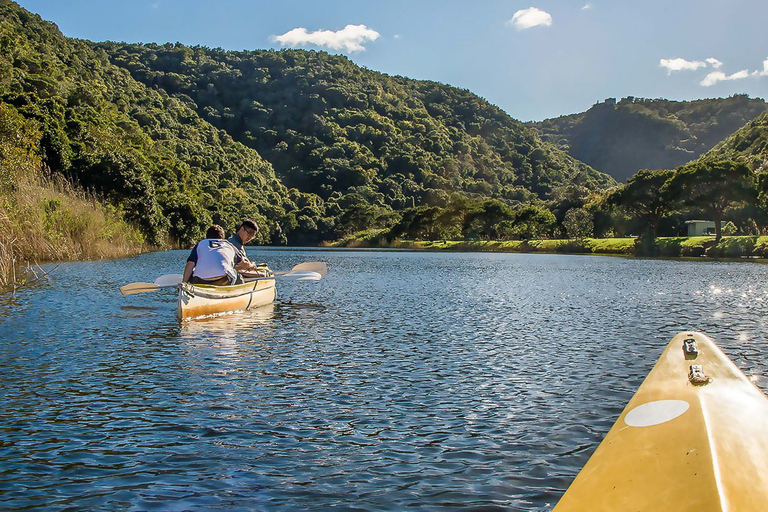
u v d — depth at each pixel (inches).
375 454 204.8
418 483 182.1
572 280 997.8
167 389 280.7
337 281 936.3
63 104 2733.8
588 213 3599.9
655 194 2674.7
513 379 304.2
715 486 104.4
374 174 6815.9
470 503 168.7
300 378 304.3
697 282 951.6
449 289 805.9
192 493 174.6
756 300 676.7
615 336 430.6
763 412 129.8
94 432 222.8
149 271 992.2
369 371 320.2
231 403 260.4
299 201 6018.7
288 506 167.0
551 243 3127.5
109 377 301.4
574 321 506.3
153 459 198.8
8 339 395.9
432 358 353.4
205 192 4328.3
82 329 437.1
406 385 292.8
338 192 6368.1
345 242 4849.9
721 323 495.2
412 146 7583.7
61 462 195.5
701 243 2262.6
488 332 446.9
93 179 2249.0
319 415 245.4
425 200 6555.1
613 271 1288.1
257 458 200.8
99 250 1387.8
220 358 348.2
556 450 208.4
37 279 812.6
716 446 116.7
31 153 1590.8
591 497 113.3
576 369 325.7
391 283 904.3
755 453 116.0
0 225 759.1
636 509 106.6
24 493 173.0
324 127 7421.3
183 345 385.1
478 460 199.5
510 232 3937.0
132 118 5177.2
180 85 7765.8
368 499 171.2
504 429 229.5
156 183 2925.7
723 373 148.0
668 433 126.4
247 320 496.4
